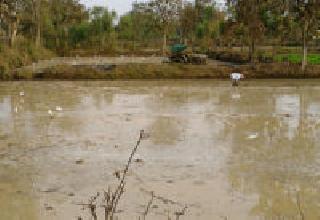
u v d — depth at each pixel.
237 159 16.77
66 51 76.56
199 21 84.06
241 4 46.66
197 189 13.80
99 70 42.25
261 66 42.75
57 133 20.89
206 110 26.25
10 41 57.78
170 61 54.00
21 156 17.41
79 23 84.62
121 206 12.59
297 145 18.58
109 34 83.94
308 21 41.44
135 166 16.08
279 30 48.84
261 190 13.74
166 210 12.31
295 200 13.03
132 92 33.69
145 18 87.75
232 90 34.34
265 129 21.36
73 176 15.12
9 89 35.53
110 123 22.91
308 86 36.44
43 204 12.88
